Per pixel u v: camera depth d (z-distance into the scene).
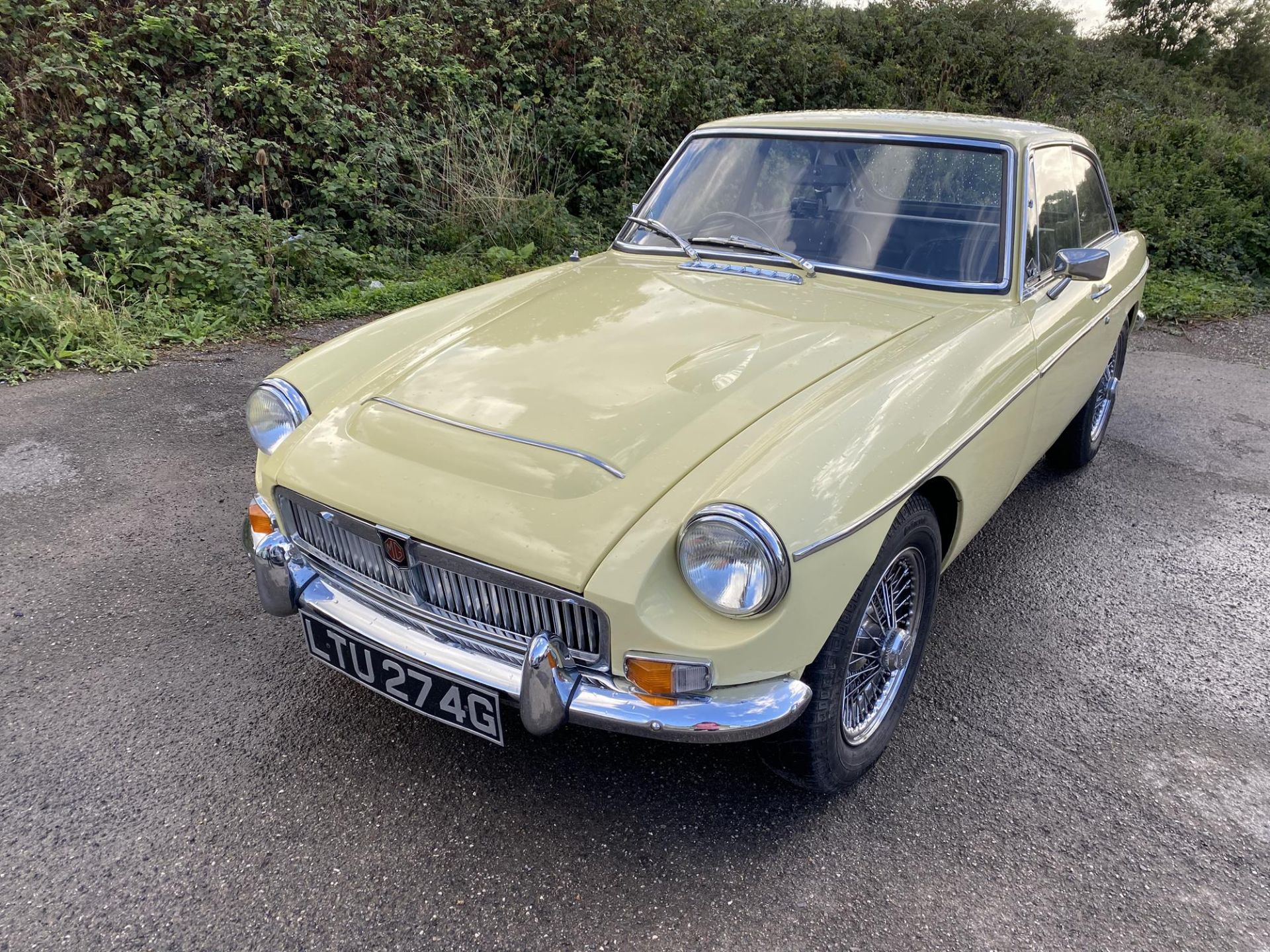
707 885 2.04
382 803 2.24
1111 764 2.46
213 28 7.73
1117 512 4.02
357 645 2.13
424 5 9.52
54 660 2.72
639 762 2.41
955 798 2.33
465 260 7.50
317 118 7.76
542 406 2.17
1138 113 12.59
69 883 1.98
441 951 1.85
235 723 2.49
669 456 1.96
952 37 13.71
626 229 3.49
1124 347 4.42
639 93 9.46
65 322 5.44
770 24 12.23
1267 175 10.29
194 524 3.54
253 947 1.85
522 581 1.84
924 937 1.93
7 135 6.61
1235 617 3.21
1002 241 2.86
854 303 2.74
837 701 2.07
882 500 1.96
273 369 5.37
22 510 3.61
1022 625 3.13
